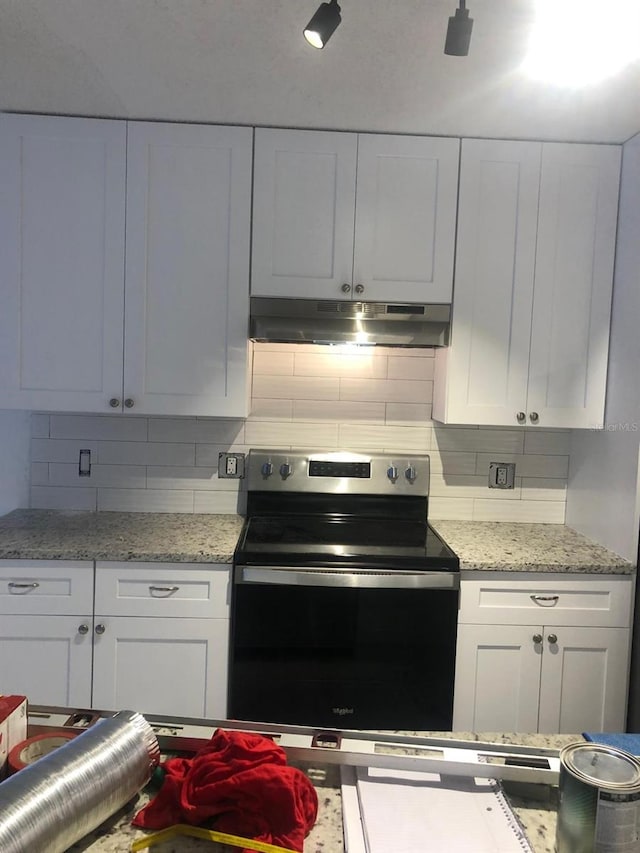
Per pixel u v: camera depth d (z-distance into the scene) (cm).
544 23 153
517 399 242
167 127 230
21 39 175
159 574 217
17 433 262
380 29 162
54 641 217
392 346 252
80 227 232
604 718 226
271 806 82
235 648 216
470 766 94
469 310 238
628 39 161
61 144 229
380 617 216
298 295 236
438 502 274
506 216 237
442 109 211
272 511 267
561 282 239
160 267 234
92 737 83
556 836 80
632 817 73
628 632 224
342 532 246
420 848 80
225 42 173
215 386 237
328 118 222
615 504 233
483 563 219
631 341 226
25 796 70
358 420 272
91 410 237
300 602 215
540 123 220
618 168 238
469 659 222
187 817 82
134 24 165
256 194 233
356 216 234
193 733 100
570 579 222
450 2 148
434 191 235
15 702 91
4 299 232
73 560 216
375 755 95
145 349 236
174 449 270
